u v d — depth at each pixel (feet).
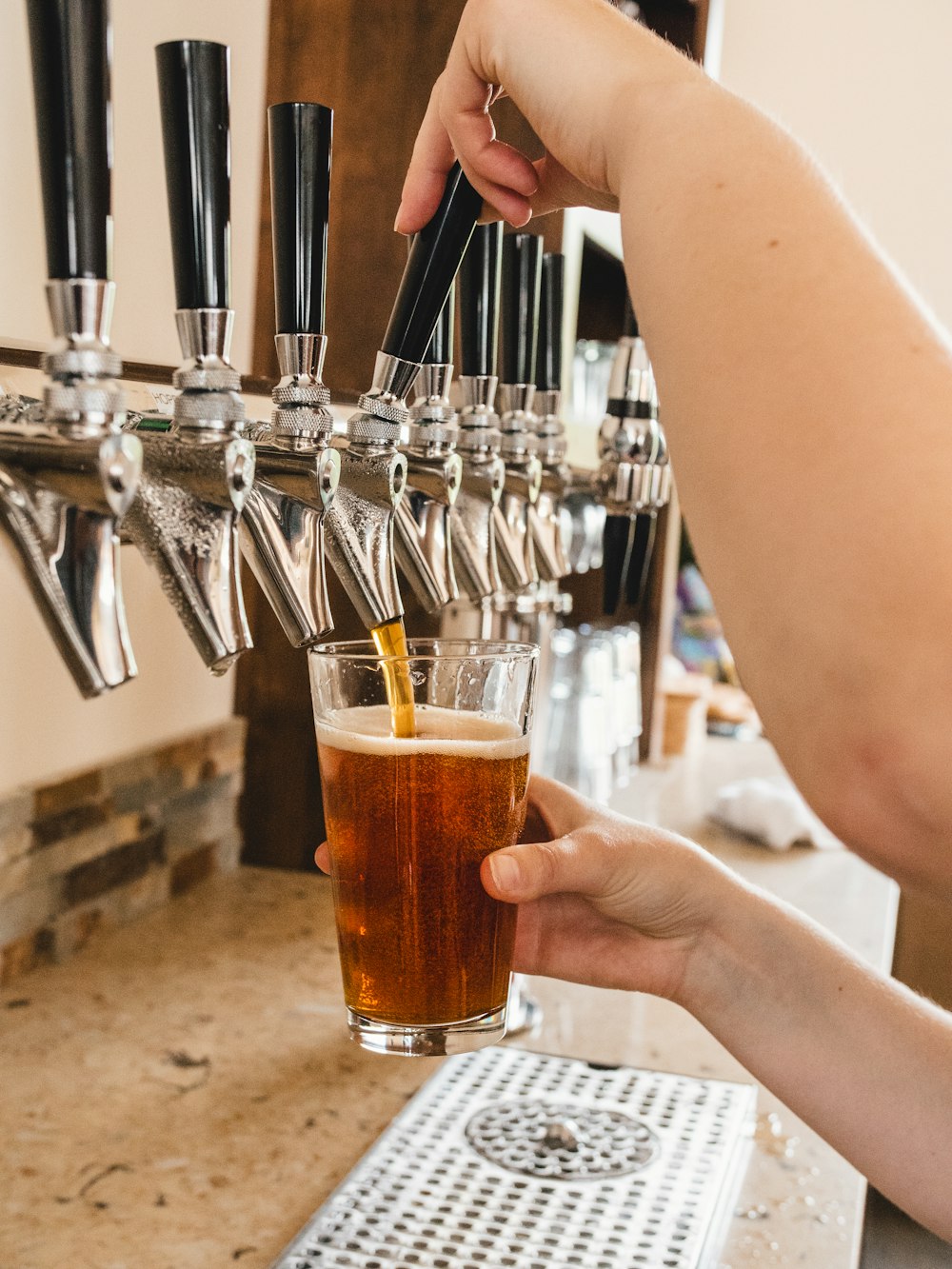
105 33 1.21
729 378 1.32
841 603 1.26
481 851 1.94
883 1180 2.38
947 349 1.31
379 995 1.96
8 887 3.52
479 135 1.82
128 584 4.03
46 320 3.52
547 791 2.55
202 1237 2.45
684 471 1.37
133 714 4.12
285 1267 2.28
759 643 1.32
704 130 1.44
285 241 1.61
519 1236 2.42
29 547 1.25
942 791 1.25
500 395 2.47
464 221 1.87
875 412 1.26
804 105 9.90
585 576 7.26
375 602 1.81
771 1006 2.48
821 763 1.32
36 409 1.43
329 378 4.07
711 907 2.48
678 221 1.40
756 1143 2.94
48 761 3.73
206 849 4.52
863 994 2.45
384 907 1.92
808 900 4.84
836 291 1.32
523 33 1.65
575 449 4.64
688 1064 3.32
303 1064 3.21
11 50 3.27
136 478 1.26
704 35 4.76
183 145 1.36
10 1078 3.07
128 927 4.07
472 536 2.22
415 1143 2.78
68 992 3.57
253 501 1.58
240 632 1.40
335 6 4.00
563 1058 3.30
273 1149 2.80
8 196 3.31
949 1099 2.35
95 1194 2.59
